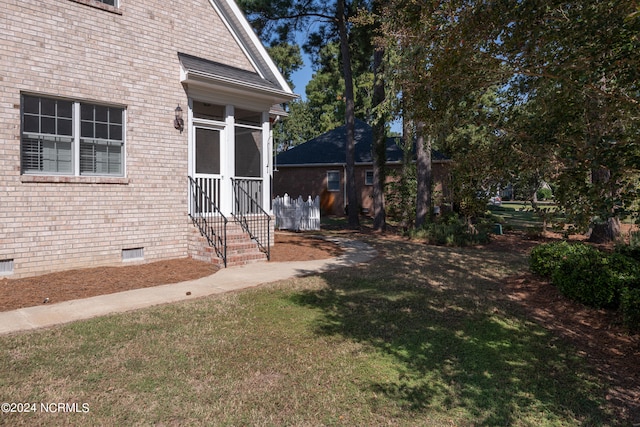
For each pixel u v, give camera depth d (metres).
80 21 8.27
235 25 12.24
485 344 5.23
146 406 3.59
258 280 8.26
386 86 14.10
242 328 5.54
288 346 4.97
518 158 3.99
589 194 3.31
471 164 4.58
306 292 7.45
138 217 9.16
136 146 9.12
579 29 3.47
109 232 8.72
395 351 4.92
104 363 4.37
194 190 10.15
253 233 11.54
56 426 3.27
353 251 12.52
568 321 6.24
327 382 4.12
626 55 3.27
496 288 8.12
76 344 4.83
